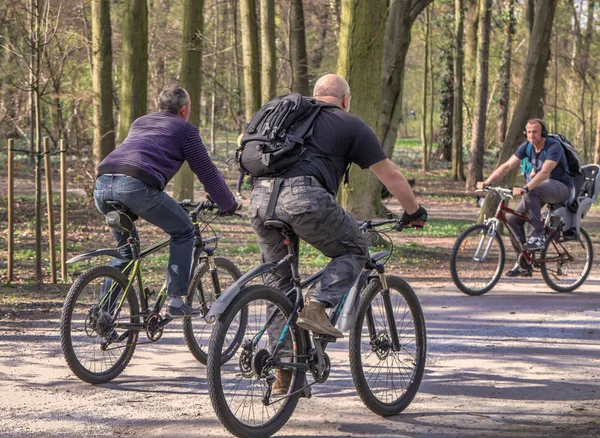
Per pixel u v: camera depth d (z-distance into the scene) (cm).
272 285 507
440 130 4559
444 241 1623
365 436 477
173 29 3447
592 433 485
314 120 474
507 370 638
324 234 468
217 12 3528
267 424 469
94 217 1811
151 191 565
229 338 465
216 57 3600
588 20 3850
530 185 1000
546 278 1038
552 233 1038
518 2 3706
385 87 1630
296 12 2736
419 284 1078
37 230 988
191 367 634
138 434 471
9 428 477
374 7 1270
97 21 2044
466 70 4041
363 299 511
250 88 2484
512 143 1598
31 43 1002
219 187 596
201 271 634
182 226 589
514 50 3956
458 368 643
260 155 463
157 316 606
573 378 616
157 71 3616
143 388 573
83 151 2194
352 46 1275
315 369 492
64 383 581
